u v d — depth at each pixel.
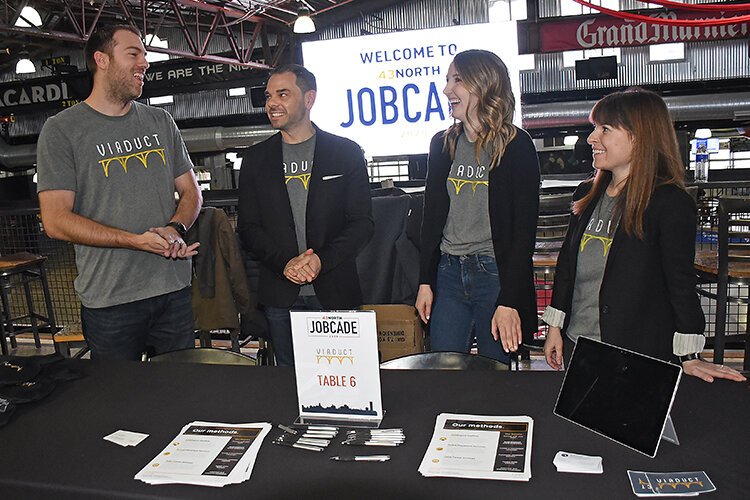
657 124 1.67
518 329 1.97
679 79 13.02
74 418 1.59
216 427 1.47
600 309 1.77
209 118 15.30
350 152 2.37
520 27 12.02
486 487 1.17
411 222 3.08
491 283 2.11
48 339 4.99
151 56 15.59
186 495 1.21
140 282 2.31
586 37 11.85
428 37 6.51
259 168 2.36
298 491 1.21
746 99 12.11
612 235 1.78
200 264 3.17
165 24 13.39
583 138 13.25
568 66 13.42
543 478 1.19
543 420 1.42
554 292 1.96
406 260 3.14
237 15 11.70
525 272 1.99
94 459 1.37
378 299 3.16
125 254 2.28
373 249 3.14
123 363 1.96
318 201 2.30
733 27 11.21
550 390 1.58
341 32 14.21
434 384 1.66
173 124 2.51
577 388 1.42
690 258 1.64
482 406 1.51
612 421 1.33
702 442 1.29
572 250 1.90
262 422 1.49
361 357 1.45
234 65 13.30
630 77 13.23
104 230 2.16
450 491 1.17
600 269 1.83
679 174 1.68
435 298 2.22
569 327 1.93
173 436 1.46
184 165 2.53
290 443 1.38
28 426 1.55
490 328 2.13
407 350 2.96
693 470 1.19
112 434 1.48
